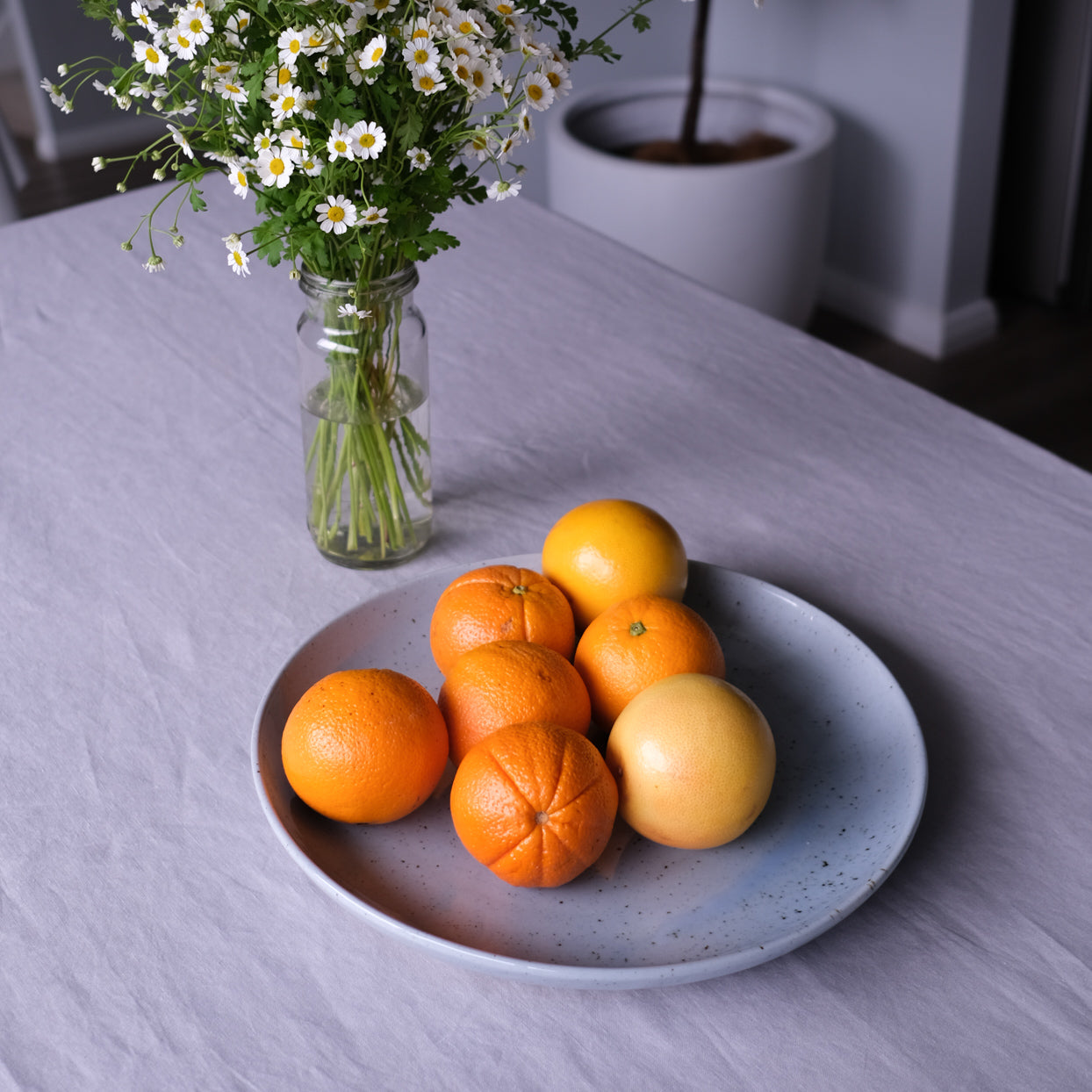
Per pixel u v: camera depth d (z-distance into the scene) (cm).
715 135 262
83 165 349
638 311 117
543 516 91
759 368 109
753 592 80
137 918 62
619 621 68
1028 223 275
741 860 64
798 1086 54
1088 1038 56
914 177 252
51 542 88
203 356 109
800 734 72
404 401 81
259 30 68
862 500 93
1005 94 242
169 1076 55
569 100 248
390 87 66
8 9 331
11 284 119
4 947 61
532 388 106
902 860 65
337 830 66
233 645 80
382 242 72
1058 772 70
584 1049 56
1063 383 253
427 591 80
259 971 60
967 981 59
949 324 263
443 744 64
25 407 102
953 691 76
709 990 59
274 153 65
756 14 268
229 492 94
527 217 132
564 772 58
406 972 60
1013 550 88
